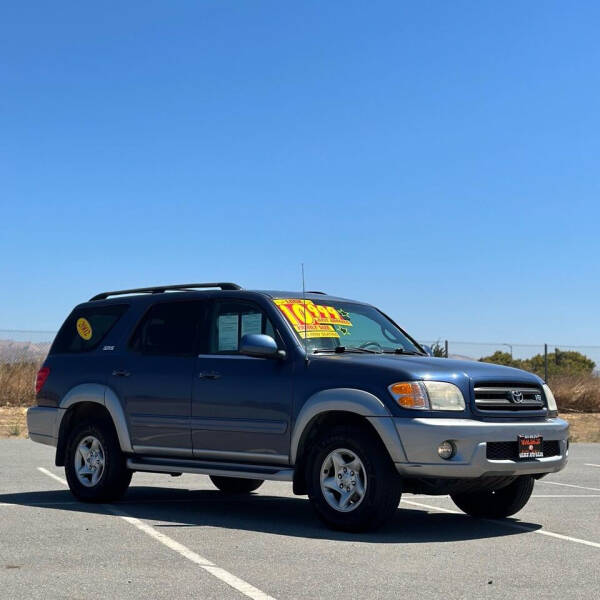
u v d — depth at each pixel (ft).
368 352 29.66
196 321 31.09
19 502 32.30
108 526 26.91
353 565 21.54
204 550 23.25
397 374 25.99
